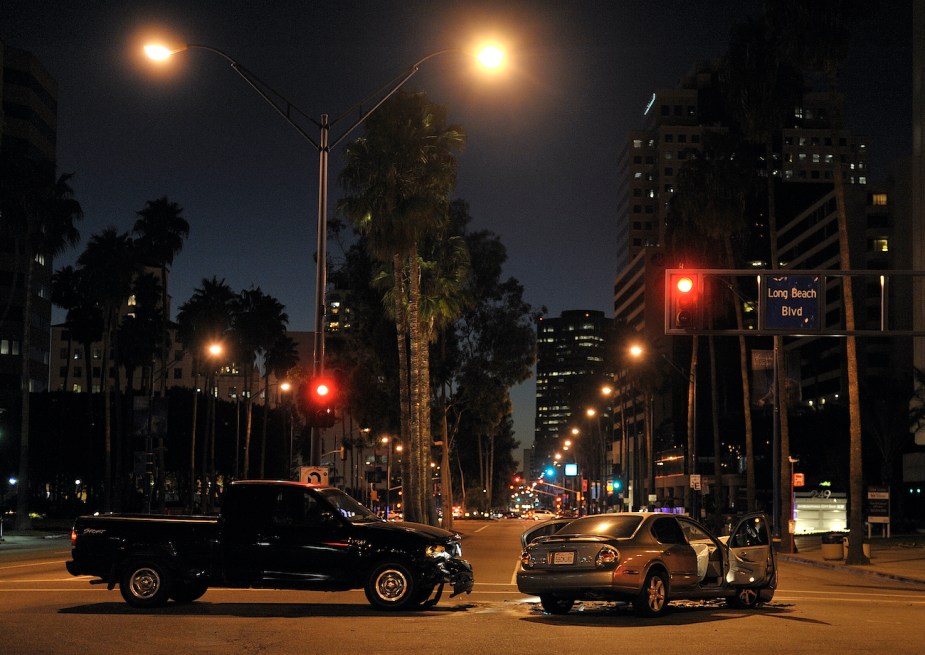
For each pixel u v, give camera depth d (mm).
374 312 62594
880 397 76500
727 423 125938
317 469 26109
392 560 16406
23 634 13109
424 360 44438
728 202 54469
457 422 72500
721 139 54719
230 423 118562
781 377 46219
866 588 25688
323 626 14289
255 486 16812
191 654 11492
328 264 62875
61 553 38656
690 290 24359
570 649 12234
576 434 174750
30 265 56719
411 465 42750
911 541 50750
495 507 156625
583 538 16219
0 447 97188
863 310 116438
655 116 194625
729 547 18312
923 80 72000
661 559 16344
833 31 36125
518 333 65812
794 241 135250
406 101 38375
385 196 38312
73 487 105250
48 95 115188
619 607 18156
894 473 94875
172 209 76375
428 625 14602
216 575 16469
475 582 23812
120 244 75188
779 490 46125
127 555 16547
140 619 14930
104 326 84375
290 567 16438
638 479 155000
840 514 64438
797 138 188375
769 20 37281
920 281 71938
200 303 92812
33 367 108688
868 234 118250
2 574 25312
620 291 182000
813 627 15195
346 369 65688
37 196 55938
